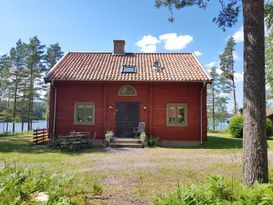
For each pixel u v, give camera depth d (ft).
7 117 150.61
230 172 28.40
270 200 15.38
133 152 44.83
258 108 20.21
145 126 56.29
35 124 210.59
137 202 18.75
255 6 20.77
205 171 29.04
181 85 56.80
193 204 16.19
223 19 30.07
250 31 20.84
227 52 144.97
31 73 144.66
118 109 57.36
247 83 20.77
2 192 16.25
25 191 17.26
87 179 25.34
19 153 42.19
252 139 20.16
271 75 74.49
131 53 70.13
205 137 55.42
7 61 156.25
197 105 56.39
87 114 57.41
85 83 57.11
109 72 57.77
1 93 160.15
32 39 144.15
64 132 56.70
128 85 57.31
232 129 74.49
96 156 40.16
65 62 62.95
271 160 35.83
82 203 18.01
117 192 21.11
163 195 17.67
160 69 59.47
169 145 54.90
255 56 20.53
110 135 52.39
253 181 19.70
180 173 28.09
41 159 36.81
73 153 43.14
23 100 147.54
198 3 29.91
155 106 56.85
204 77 54.70
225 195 17.97
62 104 57.16
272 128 78.64
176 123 56.39
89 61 64.23
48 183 19.35
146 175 27.17
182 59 66.33
